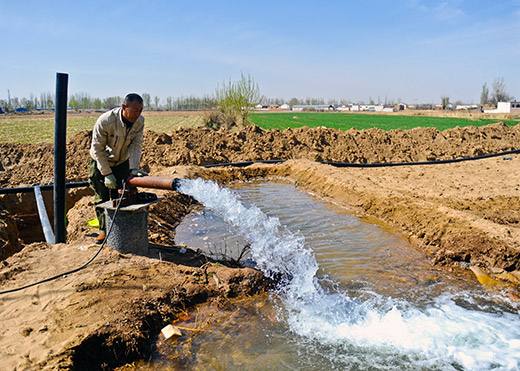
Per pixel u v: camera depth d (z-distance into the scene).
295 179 15.90
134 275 5.75
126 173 6.67
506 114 70.31
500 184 13.78
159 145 19.05
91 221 7.92
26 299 5.13
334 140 21.02
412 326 5.42
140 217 6.39
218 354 4.75
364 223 10.01
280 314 5.60
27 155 18.12
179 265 6.25
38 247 6.60
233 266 6.64
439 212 8.83
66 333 4.55
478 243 7.51
